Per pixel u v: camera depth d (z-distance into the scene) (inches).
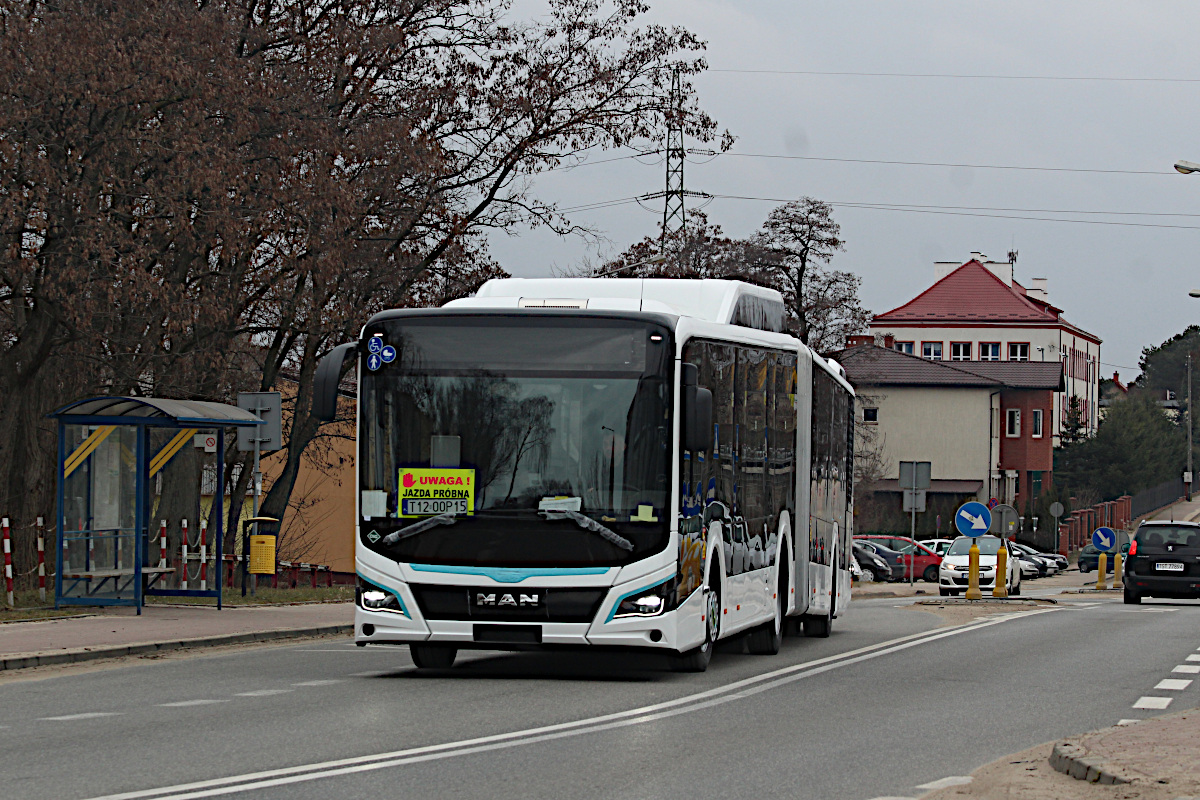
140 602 977.5
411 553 618.2
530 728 478.9
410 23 1530.5
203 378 1355.8
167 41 1104.8
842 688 614.5
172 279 1294.3
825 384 930.1
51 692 592.1
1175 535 1518.2
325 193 1270.9
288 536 2226.9
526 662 741.9
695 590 641.0
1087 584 2576.3
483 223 1582.2
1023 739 466.6
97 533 987.9
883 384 4052.7
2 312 1243.2
